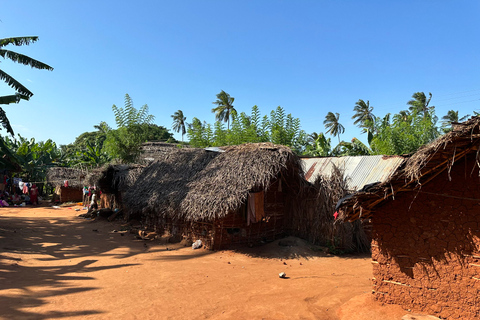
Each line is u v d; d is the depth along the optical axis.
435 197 4.74
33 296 5.80
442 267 4.60
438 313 4.58
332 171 11.55
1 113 13.61
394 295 5.09
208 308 5.56
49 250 10.20
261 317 5.18
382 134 23.20
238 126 25.27
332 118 55.03
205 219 10.96
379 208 5.32
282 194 12.88
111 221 17.03
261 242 11.72
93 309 5.36
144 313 5.27
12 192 29.28
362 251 10.84
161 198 12.49
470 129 3.73
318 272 8.18
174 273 7.83
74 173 30.30
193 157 14.28
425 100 43.69
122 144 24.11
